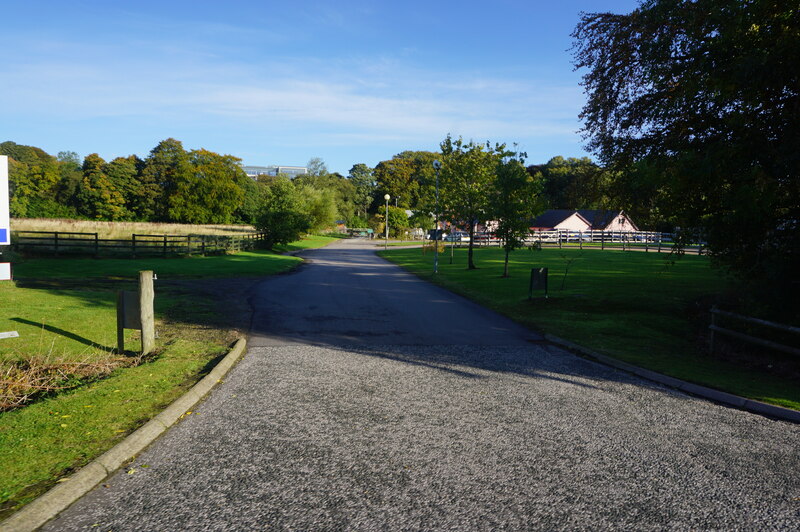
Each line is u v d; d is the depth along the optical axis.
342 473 3.76
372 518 3.15
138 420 4.58
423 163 122.81
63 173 87.62
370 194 126.06
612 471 3.91
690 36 9.09
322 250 46.25
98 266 20.19
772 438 4.69
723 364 7.75
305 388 5.91
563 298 13.55
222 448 4.17
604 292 14.57
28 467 3.58
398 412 5.13
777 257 8.83
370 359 7.42
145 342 7.18
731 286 13.35
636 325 10.41
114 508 3.20
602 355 7.83
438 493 3.49
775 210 8.59
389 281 19.28
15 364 6.18
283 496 3.40
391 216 89.19
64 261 21.58
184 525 3.02
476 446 4.32
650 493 3.57
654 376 6.68
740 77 7.54
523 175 20.23
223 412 5.05
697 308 12.05
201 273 19.86
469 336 9.34
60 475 3.48
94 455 3.81
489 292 15.48
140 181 83.00
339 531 3.00
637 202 13.13
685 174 8.41
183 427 4.61
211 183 80.12
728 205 8.20
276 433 4.52
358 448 4.22
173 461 3.91
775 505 3.45
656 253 34.09
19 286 13.23
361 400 5.50
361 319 10.91
